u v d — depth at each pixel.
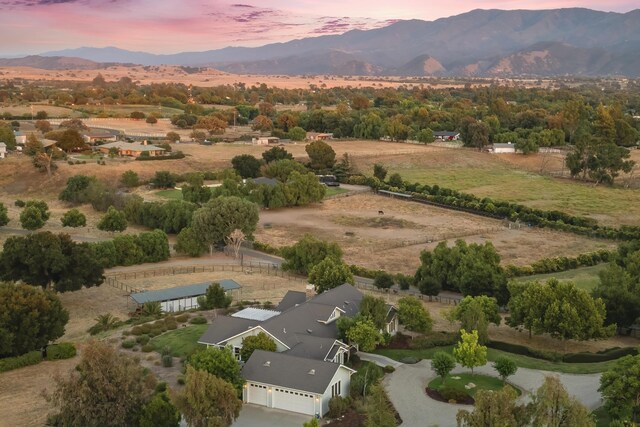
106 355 49.09
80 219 128.62
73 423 47.78
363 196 167.62
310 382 54.56
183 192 147.25
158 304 82.12
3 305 65.19
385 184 174.25
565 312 69.56
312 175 155.38
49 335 67.31
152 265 107.25
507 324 76.06
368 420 47.22
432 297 89.94
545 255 114.62
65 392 48.16
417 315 72.88
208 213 112.81
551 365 66.12
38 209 128.38
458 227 135.88
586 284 95.88
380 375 59.31
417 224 138.62
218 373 55.16
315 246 100.50
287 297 77.12
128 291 92.50
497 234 130.38
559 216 138.50
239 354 63.56
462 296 90.31
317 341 62.25
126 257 106.50
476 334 61.59
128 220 133.50
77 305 86.50
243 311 72.44
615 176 183.88
